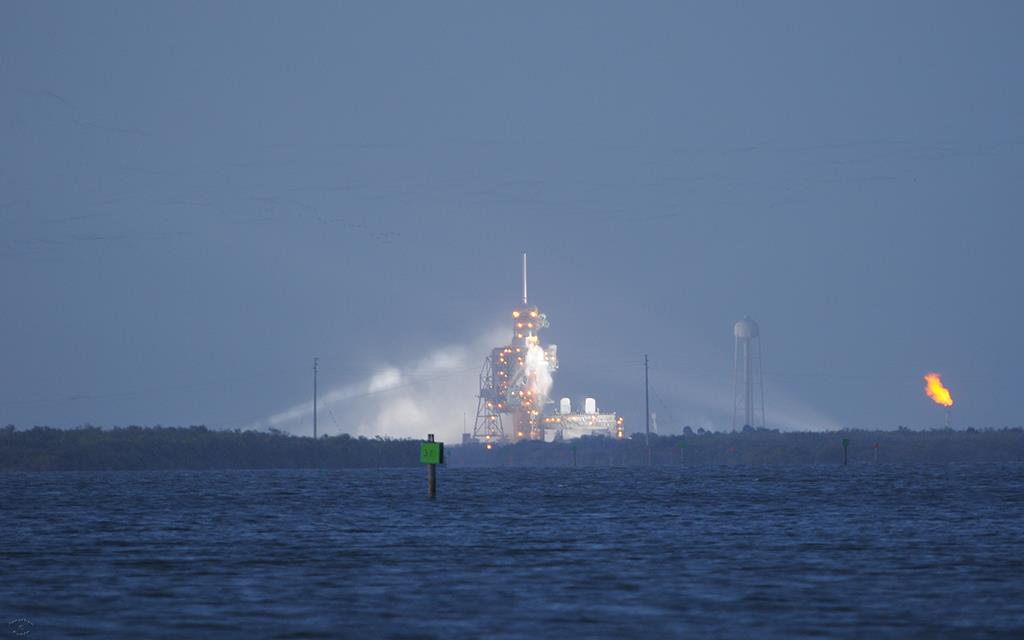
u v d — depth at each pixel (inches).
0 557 6240.2
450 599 4675.2
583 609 4424.2
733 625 4101.9
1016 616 4256.9
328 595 4793.3
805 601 4589.1
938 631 3991.1
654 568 5610.2
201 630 4047.7
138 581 5236.2
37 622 4202.8
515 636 3927.2
